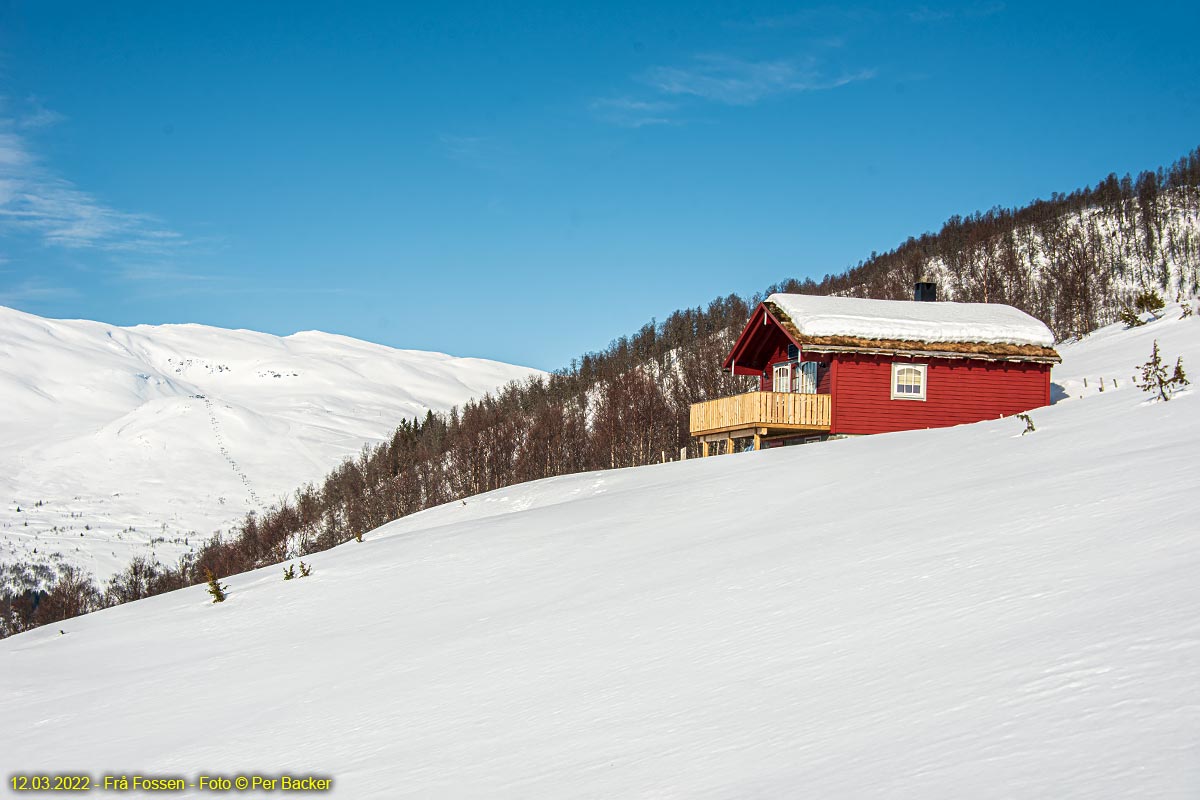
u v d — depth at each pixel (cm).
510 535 2605
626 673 1142
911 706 774
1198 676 663
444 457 11175
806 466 2595
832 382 3628
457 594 2047
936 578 1169
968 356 3650
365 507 10825
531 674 1255
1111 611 858
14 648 2530
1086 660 756
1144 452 1608
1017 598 993
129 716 1577
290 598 2433
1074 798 543
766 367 4269
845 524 1697
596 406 10394
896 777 637
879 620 1066
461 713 1158
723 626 1236
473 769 928
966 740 671
